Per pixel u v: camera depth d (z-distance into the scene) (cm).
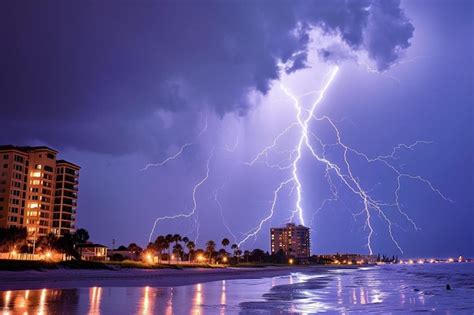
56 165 10925
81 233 8762
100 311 2241
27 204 10231
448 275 8894
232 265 14550
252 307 2744
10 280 4438
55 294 3092
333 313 2522
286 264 18650
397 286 5178
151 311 2336
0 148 10131
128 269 7900
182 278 6556
